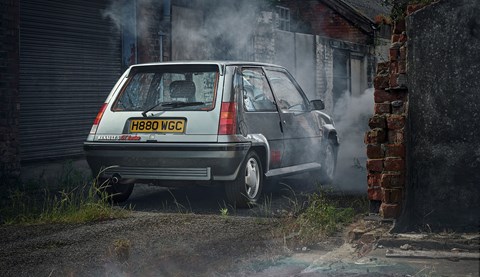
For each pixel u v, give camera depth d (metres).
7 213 7.37
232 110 7.39
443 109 5.47
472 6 5.36
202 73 7.74
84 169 11.52
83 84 13.00
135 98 7.95
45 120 12.12
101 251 5.53
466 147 5.44
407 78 5.57
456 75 5.43
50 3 12.22
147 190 9.21
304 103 9.27
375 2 26.41
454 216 5.47
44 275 4.87
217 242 5.75
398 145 5.52
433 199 5.52
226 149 7.21
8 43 9.97
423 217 5.54
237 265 4.97
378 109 5.75
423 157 5.54
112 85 13.73
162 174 7.46
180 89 7.76
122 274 4.82
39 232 6.42
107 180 7.75
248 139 7.51
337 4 23.31
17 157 10.15
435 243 4.97
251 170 7.68
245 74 7.97
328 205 7.00
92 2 13.16
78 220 6.96
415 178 5.56
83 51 12.99
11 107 10.05
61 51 12.48
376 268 4.56
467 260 4.69
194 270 4.91
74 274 4.85
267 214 7.16
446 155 5.48
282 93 8.75
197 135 7.32
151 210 7.61
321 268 4.63
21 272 4.97
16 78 10.12
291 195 8.48
